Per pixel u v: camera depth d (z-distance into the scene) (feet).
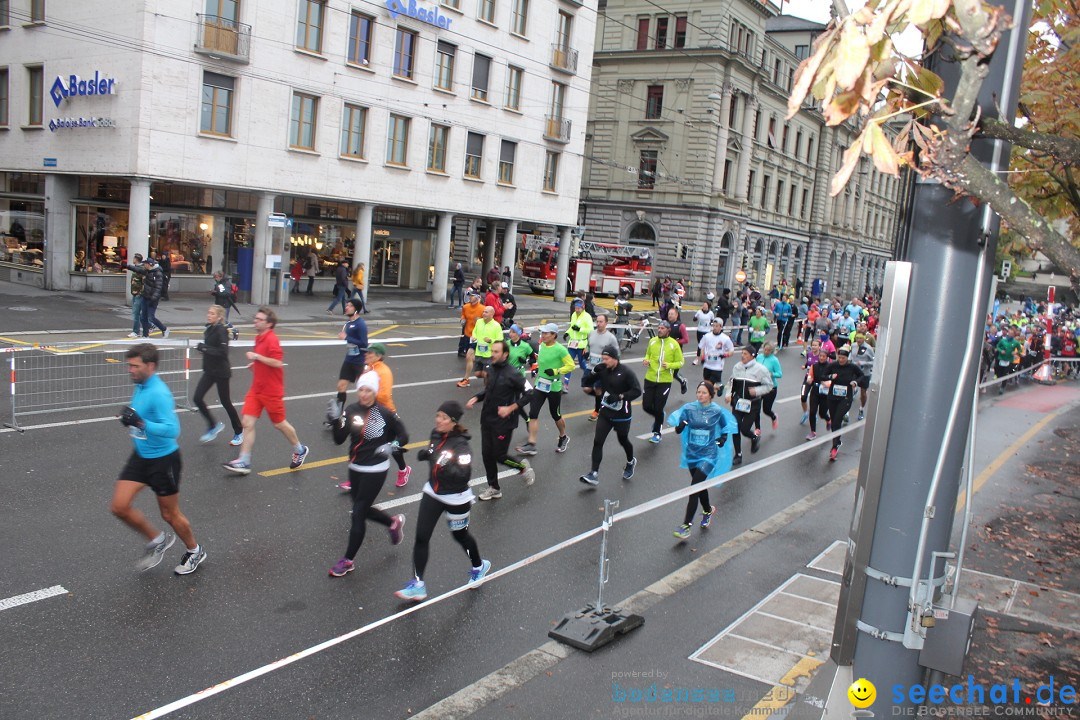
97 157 79.77
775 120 186.19
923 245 9.53
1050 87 21.74
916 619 9.59
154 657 18.61
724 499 34.55
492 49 110.11
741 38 165.07
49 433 34.60
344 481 31.86
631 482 35.88
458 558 25.89
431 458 22.70
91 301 78.13
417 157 102.58
